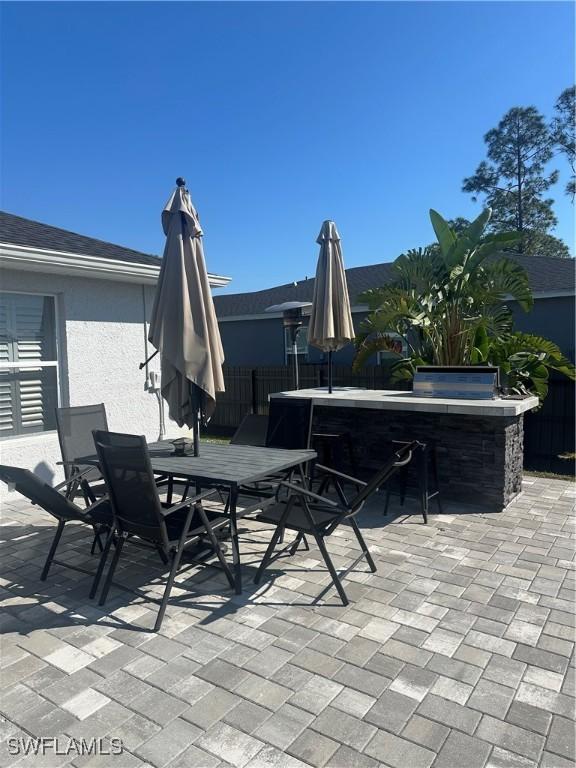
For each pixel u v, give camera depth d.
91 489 4.94
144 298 7.91
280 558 4.42
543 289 11.45
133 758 2.23
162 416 8.20
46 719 2.47
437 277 8.63
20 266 6.04
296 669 2.85
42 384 6.71
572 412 8.98
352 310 14.56
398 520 5.37
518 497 6.20
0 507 6.09
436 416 6.04
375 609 3.53
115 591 3.85
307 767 2.18
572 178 28.45
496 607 3.54
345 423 6.78
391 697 2.62
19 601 3.70
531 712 2.51
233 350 17.98
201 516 3.65
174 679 2.77
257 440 5.93
